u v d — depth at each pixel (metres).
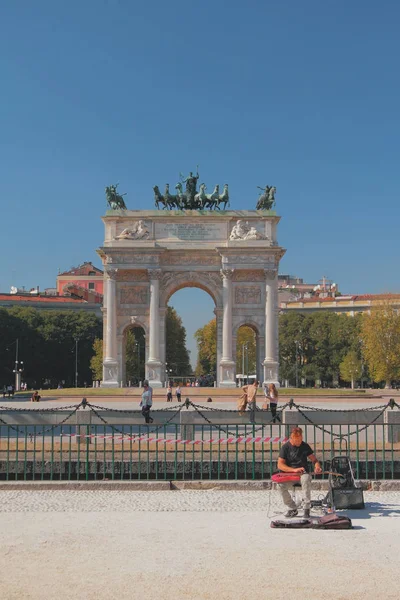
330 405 90.44
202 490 37.78
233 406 87.06
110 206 123.56
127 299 122.31
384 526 28.62
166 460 42.12
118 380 120.81
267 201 123.25
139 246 119.56
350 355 184.25
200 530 27.81
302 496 32.56
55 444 46.25
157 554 24.09
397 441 47.31
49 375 192.12
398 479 39.59
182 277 122.19
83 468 41.94
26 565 22.78
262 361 121.38
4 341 176.12
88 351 192.38
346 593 20.14
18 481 38.56
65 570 22.23
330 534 27.14
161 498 35.34
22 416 53.44
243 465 42.28
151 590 20.34
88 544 25.45
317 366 194.75
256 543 25.66
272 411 55.50
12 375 180.25
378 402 98.69
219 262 122.25
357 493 32.19
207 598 19.73
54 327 188.12
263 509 32.44
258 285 121.88
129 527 28.34
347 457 33.44
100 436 40.50
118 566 22.66
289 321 199.38
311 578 21.44
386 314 157.12
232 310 121.31
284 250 120.81
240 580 21.25
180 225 122.12
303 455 31.08
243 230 121.50
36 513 31.31
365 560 23.38
